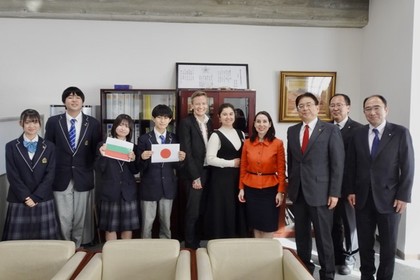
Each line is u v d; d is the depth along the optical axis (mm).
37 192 2725
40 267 1911
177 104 3611
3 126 3156
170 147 2854
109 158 2869
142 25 3877
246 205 2908
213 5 3850
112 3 3756
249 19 3895
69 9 3719
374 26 3818
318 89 4055
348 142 2793
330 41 4070
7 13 3658
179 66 3898
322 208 2518
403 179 2400
